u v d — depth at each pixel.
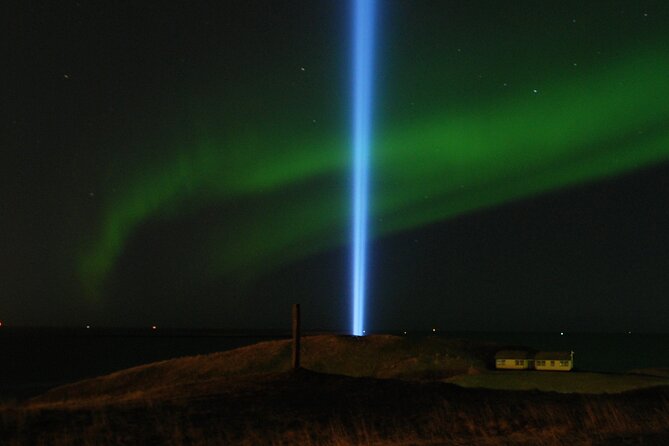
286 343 40.59
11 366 71.75
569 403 18.38
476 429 14.80
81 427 14.17
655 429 14.44
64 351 106.81
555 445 12.62
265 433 14.06
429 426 15.14
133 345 133.38
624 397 20.16
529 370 31.48
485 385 25.33
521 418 16.03
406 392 20.27
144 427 14.35
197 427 14.53
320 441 13.46
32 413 15.47
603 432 14.11
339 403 18.11
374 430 14.60
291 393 19.83
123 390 33.41
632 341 174.12
